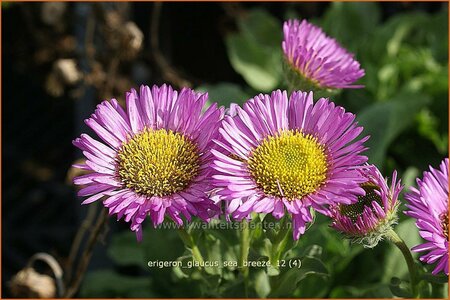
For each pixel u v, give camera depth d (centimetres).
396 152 60
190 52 78
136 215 35
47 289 45
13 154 72
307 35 40
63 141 73
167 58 69
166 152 35
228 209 33
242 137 35
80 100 58
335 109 35
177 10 77
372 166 35
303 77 39
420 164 59
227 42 64
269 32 67
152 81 62
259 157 35
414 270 37
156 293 48
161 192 35
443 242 34
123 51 51
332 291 46
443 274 37
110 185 35
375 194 35
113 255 51
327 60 40
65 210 67
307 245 42
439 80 60
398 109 54
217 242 39
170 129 36
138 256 51
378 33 62
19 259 61
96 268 55
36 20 62
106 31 52
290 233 37
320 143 35
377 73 60
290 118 35
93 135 57
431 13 76
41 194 69
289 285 39
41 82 71
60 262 51
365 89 60
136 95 36
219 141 35
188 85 53
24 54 71
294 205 34
